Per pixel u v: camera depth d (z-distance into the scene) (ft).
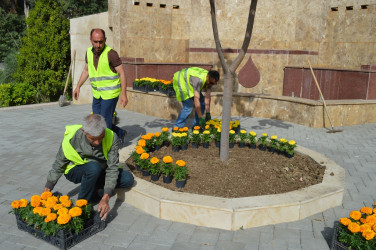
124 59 32.71
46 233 9.91
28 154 18.38
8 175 15.53
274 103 28.25
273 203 11.54
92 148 11.03
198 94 18.90
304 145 21.42
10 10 91.30
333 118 26.23
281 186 13.52
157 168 13.66
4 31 80.33
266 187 13.35
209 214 11.32
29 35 34.58
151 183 13.08
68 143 11.02
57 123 25.35
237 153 17.15
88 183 11.52
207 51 35.94
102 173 12.25
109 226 11.43
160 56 35.19
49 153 18.62
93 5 77.61
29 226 10.71
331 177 13.96
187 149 17.62
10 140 20.80
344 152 20.15
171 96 27.04
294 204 11.69
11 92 31.68
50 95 36.01
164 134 17.74
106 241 10.59
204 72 19.06
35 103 34.04
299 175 14.66
